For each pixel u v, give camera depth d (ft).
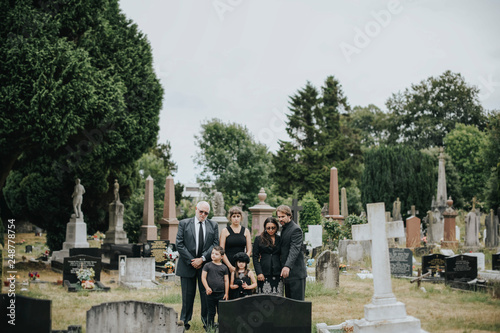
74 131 55.16
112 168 80.89
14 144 54.29
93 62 63.67
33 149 67.67
